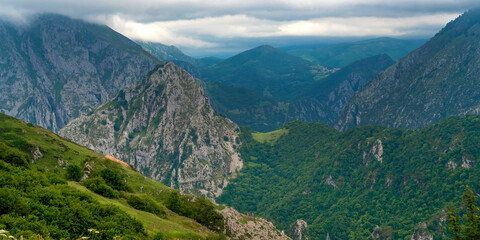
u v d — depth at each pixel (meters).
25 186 91.88
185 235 108.00
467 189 82.31
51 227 72.62
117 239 75.88
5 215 71.31
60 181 108.81
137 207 123.38
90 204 90.62
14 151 126.94
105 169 140.25
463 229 80.81
